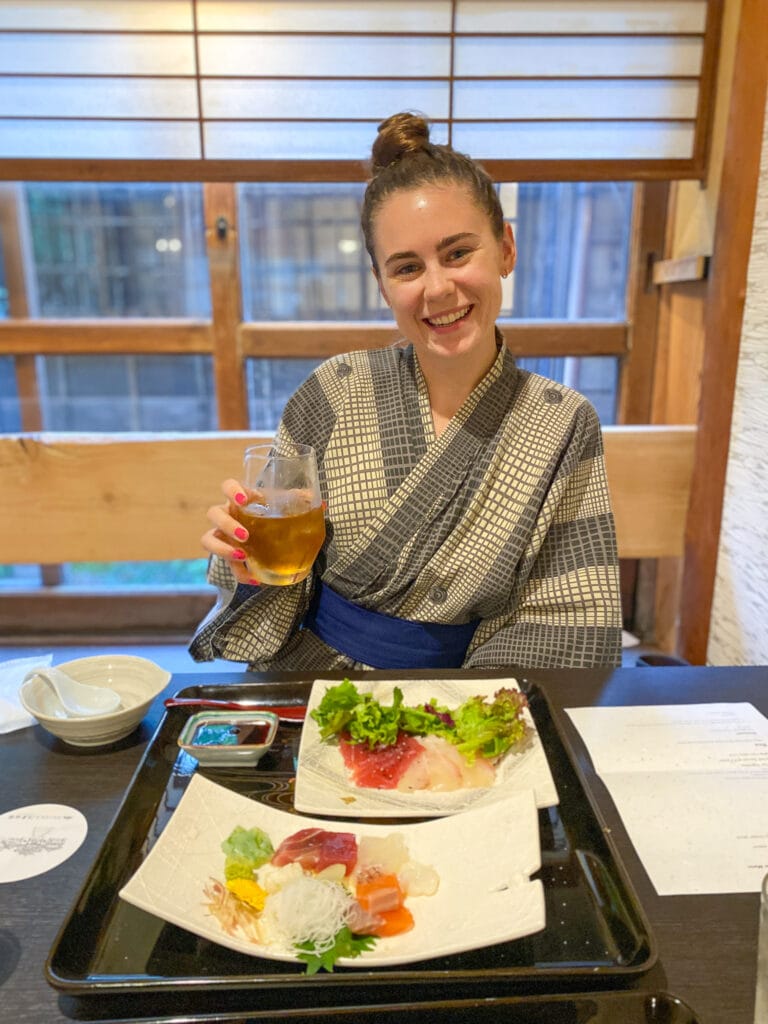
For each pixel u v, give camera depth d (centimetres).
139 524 219
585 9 205
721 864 74
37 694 98
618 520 221
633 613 270
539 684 104
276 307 253
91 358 256
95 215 243
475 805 82
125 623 271
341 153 215
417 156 114
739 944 65
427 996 60
